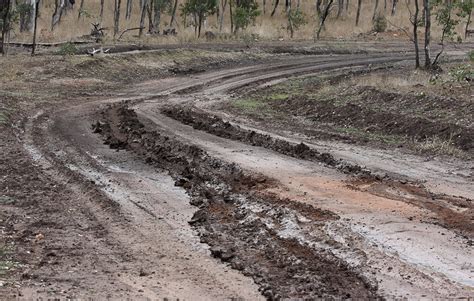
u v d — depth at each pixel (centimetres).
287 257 725
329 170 1192
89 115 1872
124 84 2788
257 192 1020
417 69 2700
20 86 2402
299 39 4488
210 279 671
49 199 993
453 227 834
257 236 810
